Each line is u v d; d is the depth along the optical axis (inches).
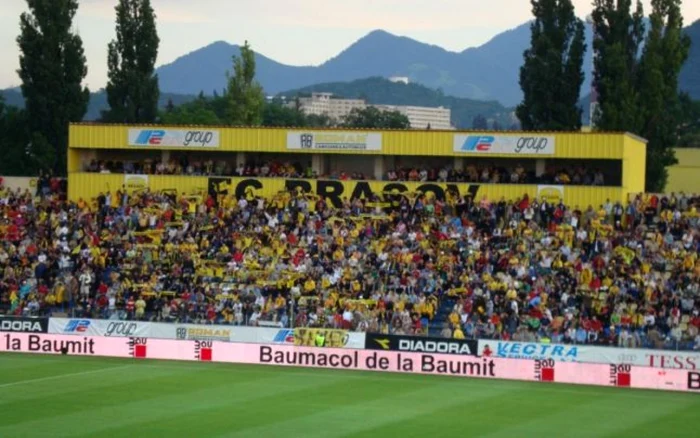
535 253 3742.6
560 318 3393.2
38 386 2844.5
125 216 4224.9
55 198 4453.7
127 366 3230.8
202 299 3700.8
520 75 5285.4
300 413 2503.7
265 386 2896.2
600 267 3631.9
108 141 4480.8
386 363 3238.2
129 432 2256.4
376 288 3681.1
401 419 2448.3
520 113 5255.9
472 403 2682.1
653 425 2432.3
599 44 5167.3
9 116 5664.4
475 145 4215.1
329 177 4345.5
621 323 3363.7
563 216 3959.2
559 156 4133.9
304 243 3973.9
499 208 4018.2
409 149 4274.1
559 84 5162.4
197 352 3390.7
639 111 5004.9
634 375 2999.5
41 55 5339.6
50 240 4121.6
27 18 5364.2
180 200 4301.2
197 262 3917.3
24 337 3533.5
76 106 5408.5
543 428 2374.5
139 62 5728.3
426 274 3708.2
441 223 4013.3
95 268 3927.2
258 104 7091.5
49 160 5310.0
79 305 3801.7
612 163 4197.8
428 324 3501.5
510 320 3437.5
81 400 2637.8
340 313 3582.7
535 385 2999.5
